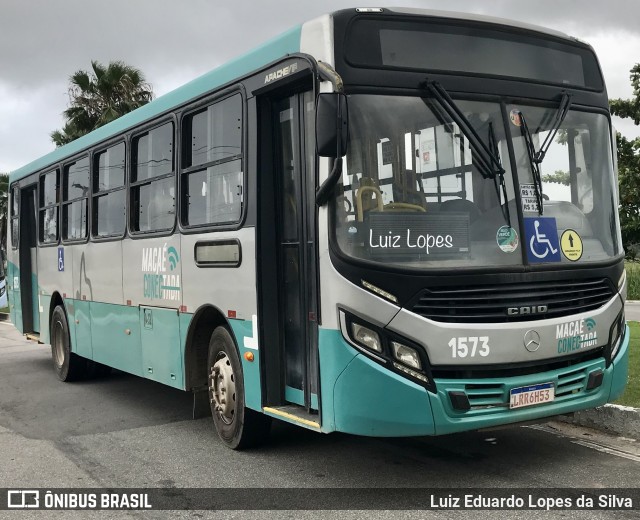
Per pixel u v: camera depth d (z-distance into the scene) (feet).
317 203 15.84
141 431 23.59
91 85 95.40
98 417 26.03
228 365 20.75
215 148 20.94
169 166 23.59
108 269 28.48
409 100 16.22
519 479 17.12
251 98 18.94
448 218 15.98
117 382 33.73
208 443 21.67
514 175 16.70
